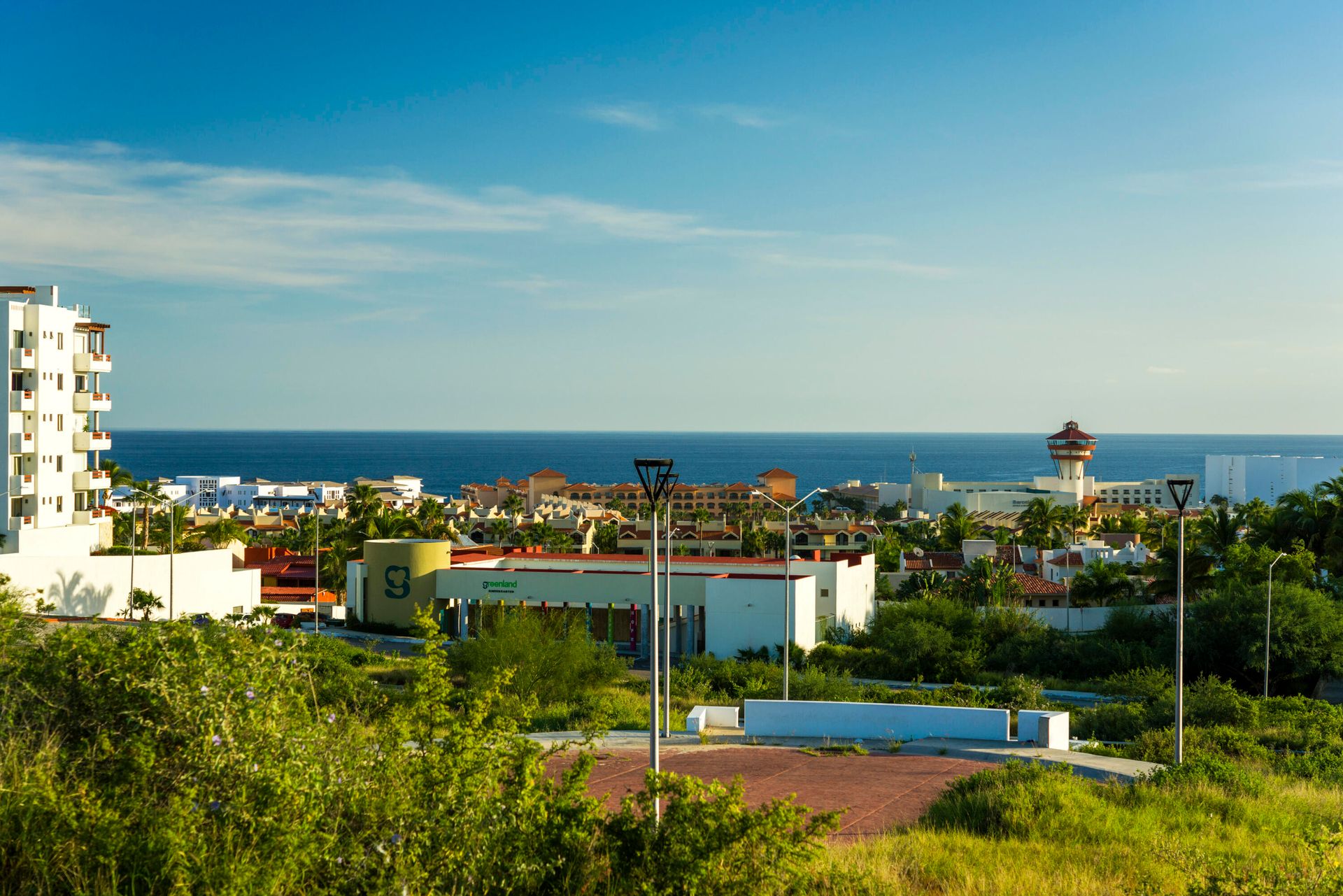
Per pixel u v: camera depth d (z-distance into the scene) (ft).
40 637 36.32
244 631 31.63
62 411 238.27
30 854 24.13
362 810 26.73
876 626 244.22
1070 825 55.42
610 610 241.96
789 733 97.96
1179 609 83.46
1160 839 52.44
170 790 26.68
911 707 96.07
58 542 221.05
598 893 28.43
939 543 476.95
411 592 249.75
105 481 247.70
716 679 175.22
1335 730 119.44
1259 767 88.48
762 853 29.43
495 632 162.50
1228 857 50.78
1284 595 200.85
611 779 68.69
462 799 26.89
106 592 204.23
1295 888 36.88
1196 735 102.37
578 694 146.20
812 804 65.16
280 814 24.90
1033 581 334.65
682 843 28.94
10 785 26.13
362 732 30.55
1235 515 279.49
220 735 26.55
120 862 24.29
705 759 83.05
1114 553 385.50
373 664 160.15
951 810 59.93
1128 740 115.85
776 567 251.39
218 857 23.67
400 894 24.68
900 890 39.55
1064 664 216.74
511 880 27.17
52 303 242.37
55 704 29.73
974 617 243.60
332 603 301.02
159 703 27.66
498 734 29.27
